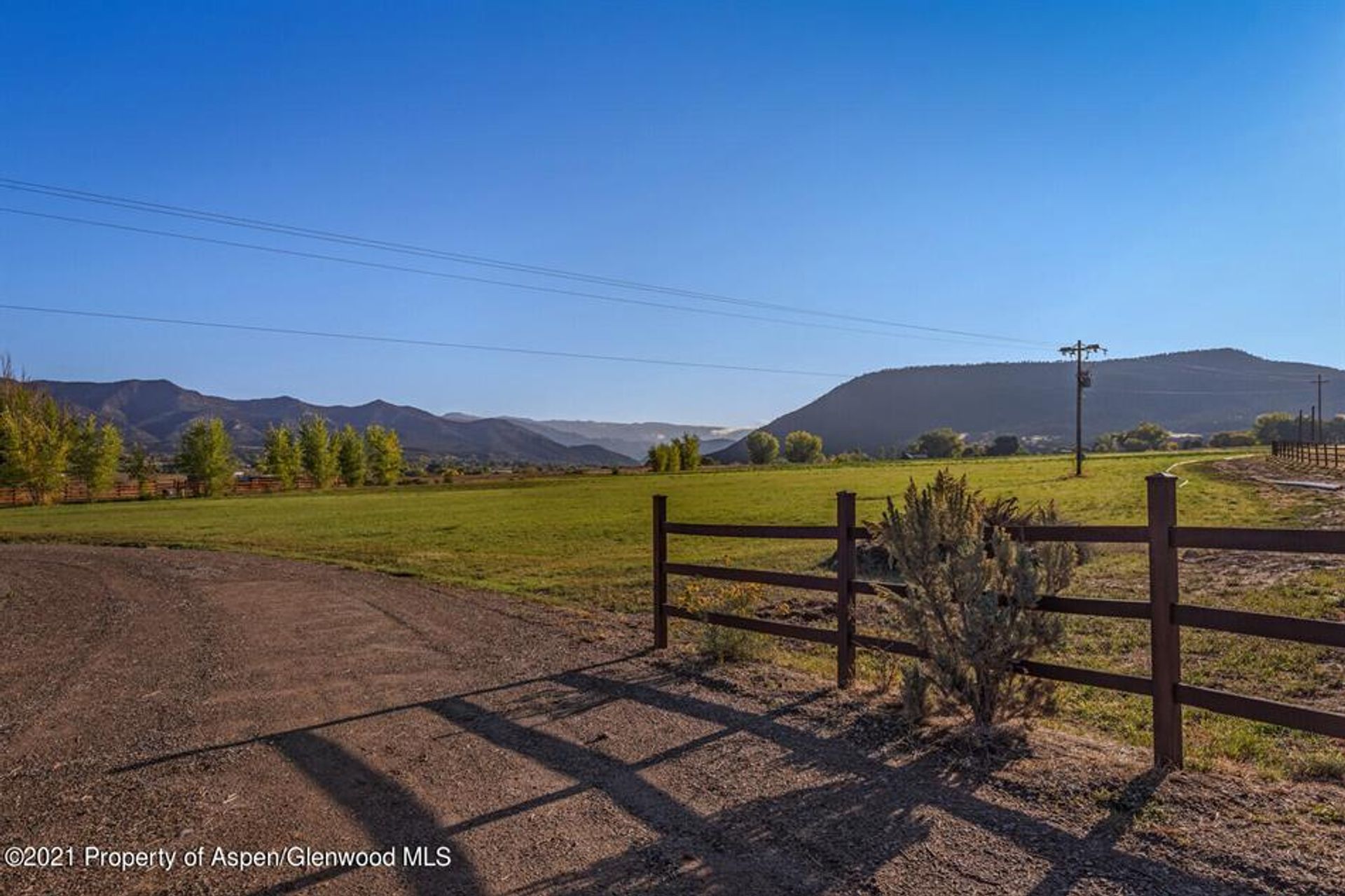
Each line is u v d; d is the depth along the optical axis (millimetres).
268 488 90250
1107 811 4316
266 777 5391
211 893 3838
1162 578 4898
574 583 16969
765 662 8203
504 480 105312
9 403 72062
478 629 10609
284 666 8758
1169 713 4875
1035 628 5629
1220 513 28562
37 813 4875
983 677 5684
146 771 5590
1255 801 4406
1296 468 52844
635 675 7770
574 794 4891
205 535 32750
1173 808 4316
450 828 4473
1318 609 10688
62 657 9664
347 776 5344
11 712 7277
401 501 61031
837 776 4965
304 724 6559
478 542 29016
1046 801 4473
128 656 9578
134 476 78562
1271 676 7961
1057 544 5793
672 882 3789
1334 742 6047
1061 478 59031
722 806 4621
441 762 5535
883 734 5688
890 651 6641
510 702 7000
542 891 3758
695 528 8633
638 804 4703
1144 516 29219
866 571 16594
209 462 77938
